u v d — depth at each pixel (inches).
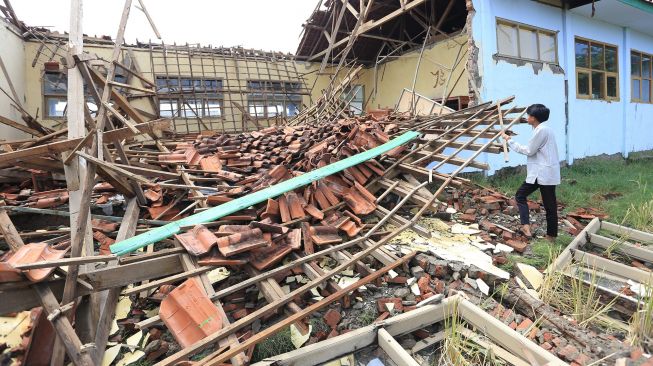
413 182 185.0
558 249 149.5
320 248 132.5
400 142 198.2
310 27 403.5
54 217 159.6
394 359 87.5
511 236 163.0
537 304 112.5
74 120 127.0
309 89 442.9
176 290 96.6
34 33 319.9
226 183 178.2
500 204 201.2
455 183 172.9
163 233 118.3
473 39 274.8
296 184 151.5
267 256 117.2
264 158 209.3
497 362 90.4
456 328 102.0
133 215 146.6
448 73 348.2
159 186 153.9
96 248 135.9
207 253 107.7
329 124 246.5
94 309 96.7
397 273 126.9
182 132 380.8
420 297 115.0
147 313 108.0
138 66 357.4
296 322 97.3
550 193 156.9
